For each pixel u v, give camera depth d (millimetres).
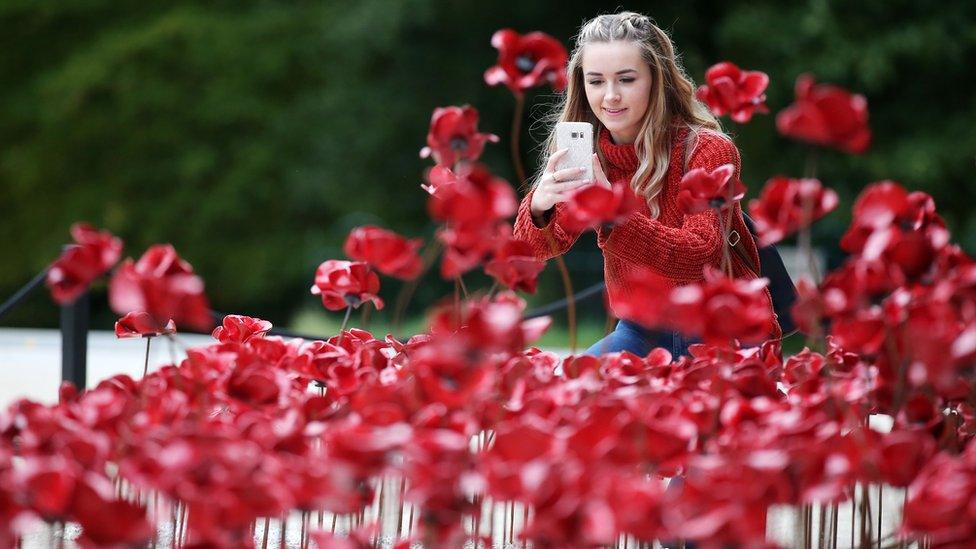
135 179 28203
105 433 3281
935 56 23250
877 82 23219
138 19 28938
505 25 27453
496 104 27781
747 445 3121
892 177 23734
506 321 3061
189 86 28016
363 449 2916
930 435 3518
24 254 28422
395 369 4035
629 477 2895
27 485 2775
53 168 28438
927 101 24344
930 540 3555
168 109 28000
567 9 27391
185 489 2855
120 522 2809
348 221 27266
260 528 5570
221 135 28094
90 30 29062
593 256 22734
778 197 3619
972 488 2926
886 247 3568
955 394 3799
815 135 3258
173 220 27953
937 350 3172
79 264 3256
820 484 3012
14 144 28750
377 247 3695
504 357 3916
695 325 3148
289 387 3701
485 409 3455
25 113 28484
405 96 27578
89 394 3672
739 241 5578
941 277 3672
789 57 23891
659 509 2709
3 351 15094
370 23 26531
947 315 3330
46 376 12742
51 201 28469
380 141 27344
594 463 2910
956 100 24359
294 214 27844
